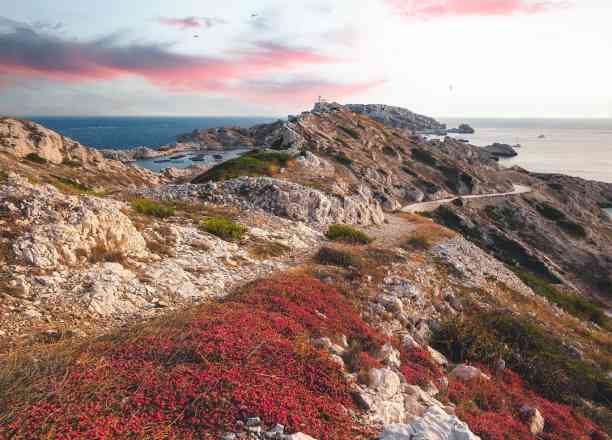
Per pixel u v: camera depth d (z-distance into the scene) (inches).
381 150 5305.1
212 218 1180.5
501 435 383.6
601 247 3811.5
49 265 534.6
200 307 480.7
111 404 260.5
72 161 3838.6
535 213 4333.2
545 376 669.3
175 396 275.0
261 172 2292.1
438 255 1283.2
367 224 1806.1
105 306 488.4
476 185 4963.1
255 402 278.4
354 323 548.4
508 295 1148.5
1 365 304.7
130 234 708.7
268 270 812.0
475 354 661.9
